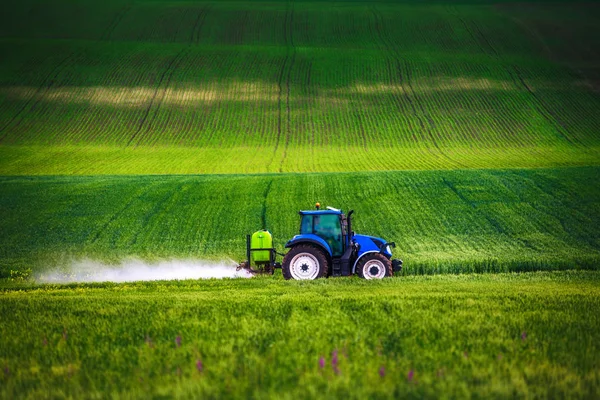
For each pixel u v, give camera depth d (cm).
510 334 3309
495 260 7475
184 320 3809
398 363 2755
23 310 4269
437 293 4859
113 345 3234
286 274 6069
